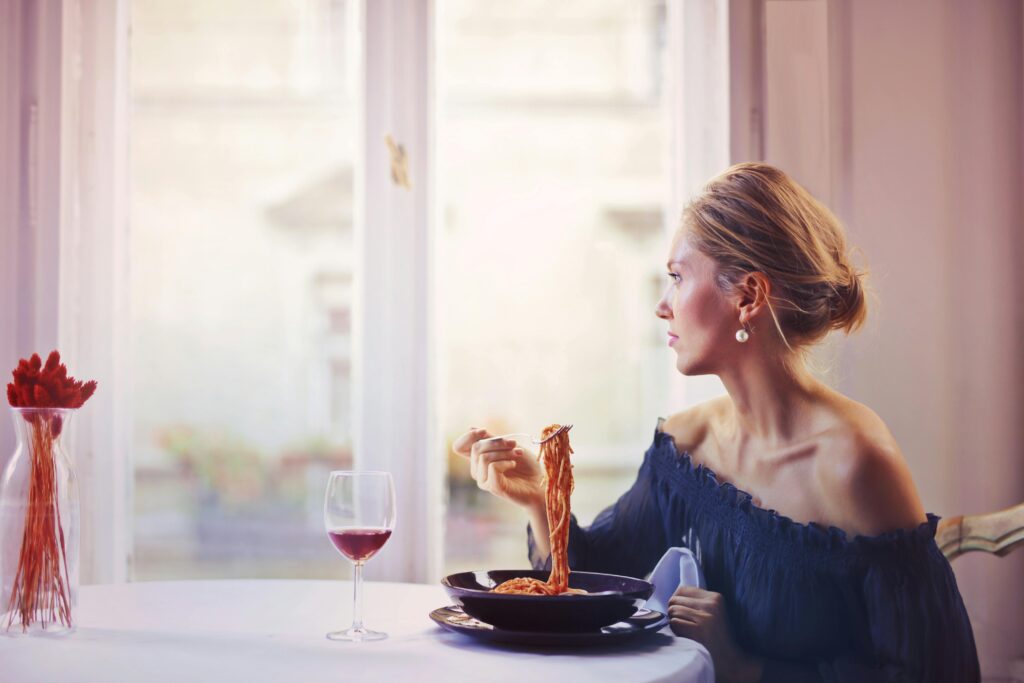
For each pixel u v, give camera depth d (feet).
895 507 4.83
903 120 7.18
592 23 8.16
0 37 7.20
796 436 5.14
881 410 7.03
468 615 4.21
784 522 4.87
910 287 7.11
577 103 8.16
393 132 7.59
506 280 8.14
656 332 8.06
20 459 3.87
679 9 7.68
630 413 8.09
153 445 7.95
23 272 7.17
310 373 8.01
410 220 7.57
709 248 5.22
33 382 3.79
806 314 5.10
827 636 4.75
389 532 3.95
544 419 8.11
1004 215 7.13
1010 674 6.92
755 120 7.21
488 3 8.17
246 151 8.04
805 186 7.06
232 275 8.04
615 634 3.71
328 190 8.03
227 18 8.05
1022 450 7.02
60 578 3.87
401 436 7.50
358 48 7.79
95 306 7.55
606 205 8.14
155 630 4.00
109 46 7.66
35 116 7.23
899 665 4.55
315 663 3.41
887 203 7.14
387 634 3.97
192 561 7.94
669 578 5.01
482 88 8.17
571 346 8.13
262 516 7.97
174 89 8.04
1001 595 6.96
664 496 5.41
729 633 4.73
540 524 5.10
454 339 8.13
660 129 8.07
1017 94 7.16
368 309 7.57
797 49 7.13
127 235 7.83
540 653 3.64
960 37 7.21
